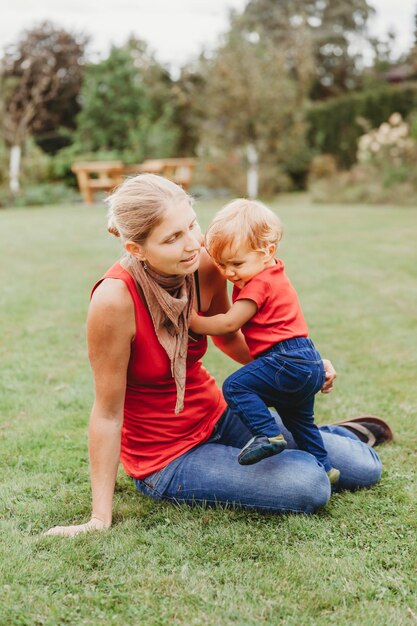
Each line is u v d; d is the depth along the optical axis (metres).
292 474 2.35
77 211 14.56
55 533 2.27
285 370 2.35
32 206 16.56
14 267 7.57
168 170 17.58
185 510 2.42
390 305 5.71
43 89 20.84
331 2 33.97
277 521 2.36
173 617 1.86
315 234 9.95
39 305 5.76
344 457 2.57
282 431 2.64
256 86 16.86
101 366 2.31
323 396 3.65
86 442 3.09
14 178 16.97
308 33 22.88
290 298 2.42
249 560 2.11
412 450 2.98
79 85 22.17
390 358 4.30
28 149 18.61
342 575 2.04
